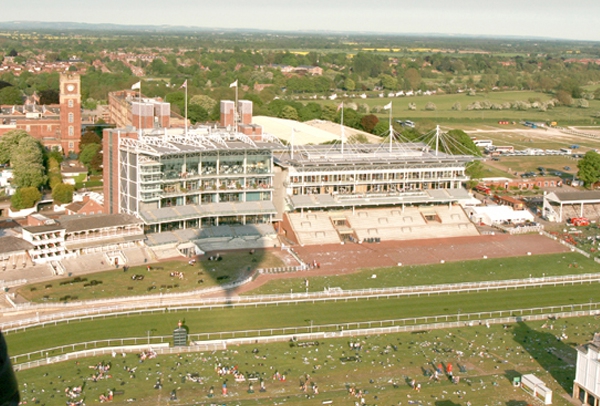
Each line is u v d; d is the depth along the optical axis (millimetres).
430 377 159125
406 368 163875
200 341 175000
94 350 166000
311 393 149750
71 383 150500
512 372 163750
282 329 183250
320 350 172250
